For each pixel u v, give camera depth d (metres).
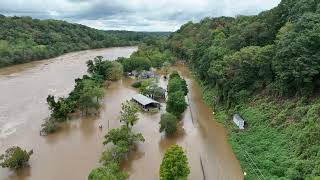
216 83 122.94
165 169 60.72
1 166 76.00
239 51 113.50
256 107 96.19
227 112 105.31
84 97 111.12
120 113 106.19
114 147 77.00
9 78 169.50
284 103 88.38
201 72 146.62
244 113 97.19
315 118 71.88
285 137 76.44
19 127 100.31
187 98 131.00
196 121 104.75
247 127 91.06
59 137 93.44
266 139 80.25
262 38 118.31
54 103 106.06
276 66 86.56
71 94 119.12
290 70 82.31
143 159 78.81
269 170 67.25
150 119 107.50
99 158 79.69
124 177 64.50
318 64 79.56
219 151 82.88
